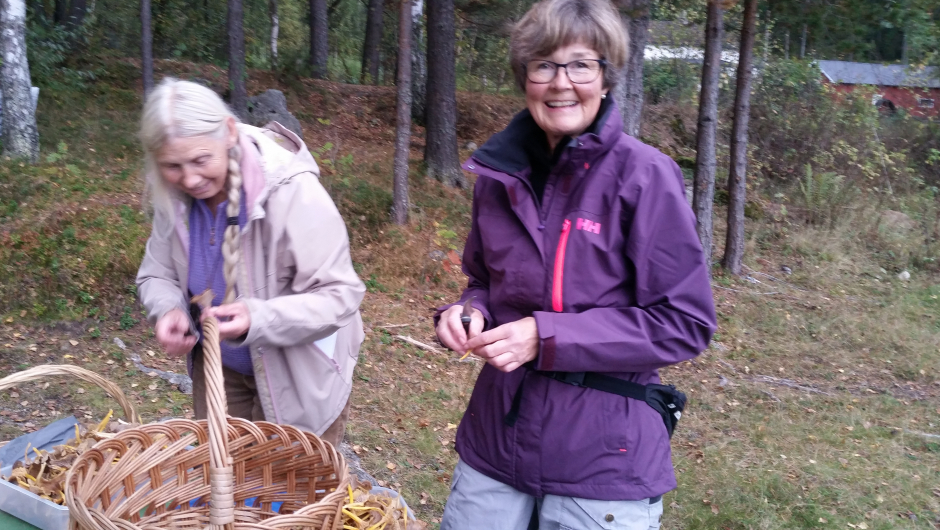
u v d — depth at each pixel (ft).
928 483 16.35
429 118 34.50
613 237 5.54
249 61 58.44
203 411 7.66
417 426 17.02
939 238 38.96
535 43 5.51
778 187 44.62
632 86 28.60
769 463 16.79
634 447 5.74
